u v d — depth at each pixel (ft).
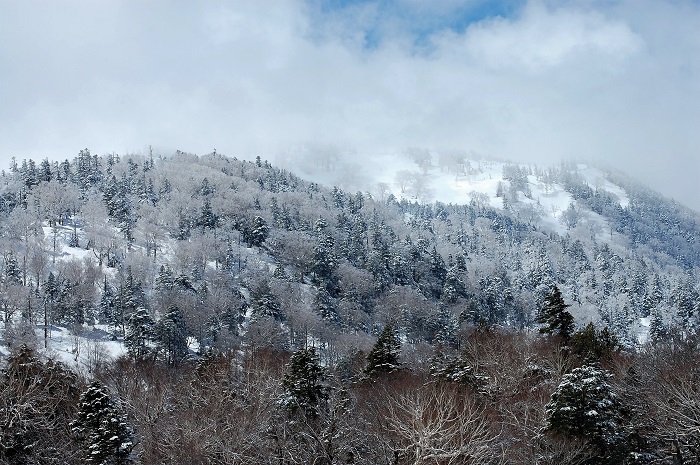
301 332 298.97
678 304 406.21
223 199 585.22
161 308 301.63
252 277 415.23
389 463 85.87
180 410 120.06
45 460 116.26
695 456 91.09
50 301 312.29
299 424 107.34
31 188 556.10
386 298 391.45
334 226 607.78
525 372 137.80
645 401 107.76
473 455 83.76
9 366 135.74
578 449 93.45
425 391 113.91
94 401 115.24
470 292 447.83
